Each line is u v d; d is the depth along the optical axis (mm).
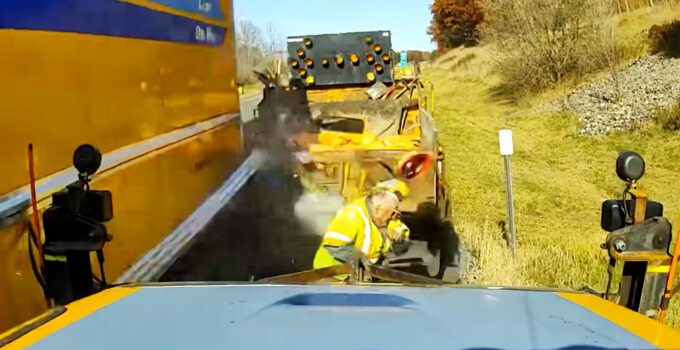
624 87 20328
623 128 17297
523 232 8516
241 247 5594
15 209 2820
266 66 10805
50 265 2652
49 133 3115
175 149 4754
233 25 6676
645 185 12469
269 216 6168
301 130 7691
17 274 2832
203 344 1520
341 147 6469
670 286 2545
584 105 20641
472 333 1568
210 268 5125
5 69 2803
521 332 1578
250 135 7137
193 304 1836
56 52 3215
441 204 6395
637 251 2564
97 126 3580
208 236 5188
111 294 1976
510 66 28078
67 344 1539
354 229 4691
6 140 2793
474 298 1875
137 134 4090
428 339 1530
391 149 6250
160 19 4562
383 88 10445
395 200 4969
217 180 5789
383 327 1613
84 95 3465
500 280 6035
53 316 1755
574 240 7934
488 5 36406
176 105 4832
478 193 11531
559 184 12742
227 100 6320
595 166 14484
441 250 6168
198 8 5445
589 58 24359
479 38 47969
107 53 3740
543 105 23453
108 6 3771
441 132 20234
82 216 2625
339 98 10375
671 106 16891
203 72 5531
